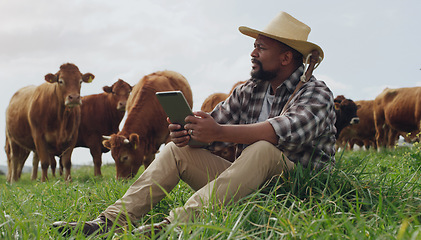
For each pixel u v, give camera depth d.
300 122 2.84
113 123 12.62
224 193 2.62
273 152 2.77
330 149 3.19
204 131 2.76
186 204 2.60
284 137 2.81
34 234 2.22
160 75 9.29
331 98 3.06
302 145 3.08
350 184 2.99
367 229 2.12
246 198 2.67
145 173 2.91
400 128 16.44
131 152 8.24
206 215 2.39
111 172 11.62
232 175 2.67
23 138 11.54
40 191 4.71
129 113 8.53
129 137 8.10
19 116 11.37
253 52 3.20
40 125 10.01
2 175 18.34
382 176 3.18
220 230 2.13
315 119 2.89
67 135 10.04
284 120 2.82
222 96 9.03
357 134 18.78
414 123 15.86
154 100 8.59
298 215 2.30
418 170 4.11
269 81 3.26
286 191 2.91
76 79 9.81
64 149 10.14
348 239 2.03
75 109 10.19
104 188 4.03
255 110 3.33
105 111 12.50
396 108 16.09
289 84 3.15
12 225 2.43
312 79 3.12
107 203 3.47
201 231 2.16
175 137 2.92
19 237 2.20
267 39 3.15
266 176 2.82
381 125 17.08
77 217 3.15
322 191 2.80
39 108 10.01
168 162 2.95
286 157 2.94
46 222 2.69
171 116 2.88
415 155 4.79
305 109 2.90
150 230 2.39
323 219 2.11
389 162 5.62
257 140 2.82
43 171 9.99
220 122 3.46
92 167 14.17
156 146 8.86
